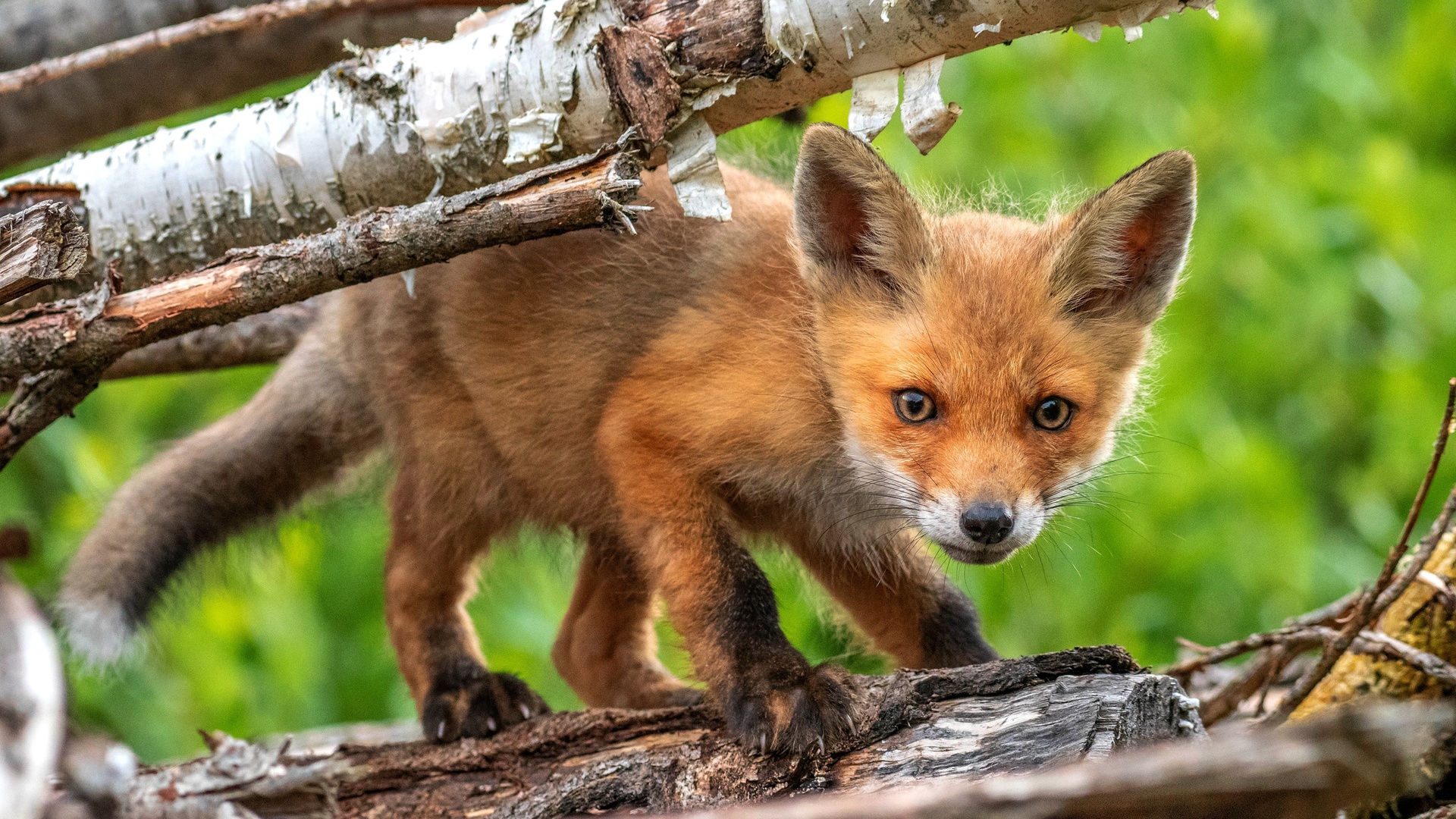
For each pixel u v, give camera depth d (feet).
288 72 34.71
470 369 28.76
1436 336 47.67
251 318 35.55
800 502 28.04
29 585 36.19
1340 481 49.73
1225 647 26.99
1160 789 12.63
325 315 32.07
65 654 29.81
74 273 20.74
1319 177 48.42
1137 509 42.68
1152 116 51.67
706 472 26.48
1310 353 49.39
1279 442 47.88
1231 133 51.39
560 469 29.09
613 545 30.04
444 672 28.68
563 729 23.41
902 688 21.07
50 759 13.38
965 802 12.61
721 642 24.11
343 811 22.45
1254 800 13.76
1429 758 21.22
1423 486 23.62
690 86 22.33
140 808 16.72
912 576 28.48
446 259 20.98
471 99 23.40
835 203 26.30
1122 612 42.47
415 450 29.81
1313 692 26.22
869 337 25.86
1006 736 19.77
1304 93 51.55
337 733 34.35
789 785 20.74
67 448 38.70
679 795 21.07
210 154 25.16
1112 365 26.58
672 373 26.55
